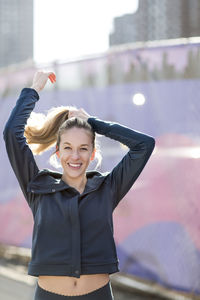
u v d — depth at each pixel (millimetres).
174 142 4785
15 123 2590
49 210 2465
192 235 4621
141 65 5066
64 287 2402
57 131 2814
